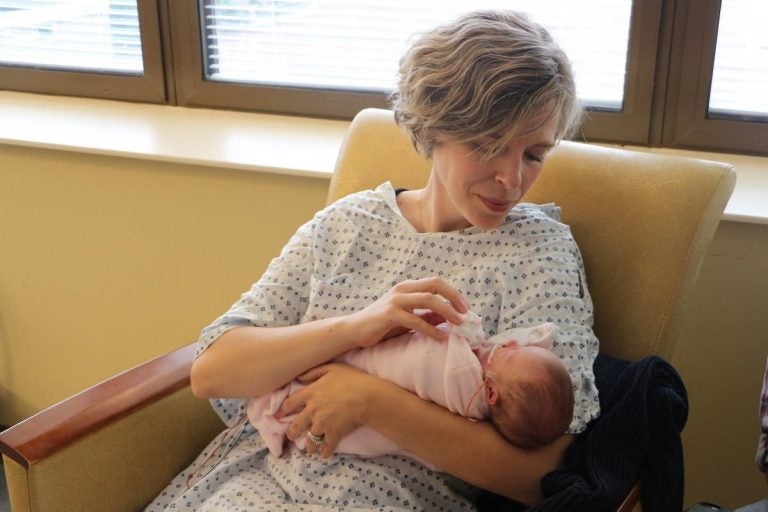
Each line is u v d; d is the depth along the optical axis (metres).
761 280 1.72
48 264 2.27
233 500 1.31
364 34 2.12
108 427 1.35
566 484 1.17
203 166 2.02
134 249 2.18
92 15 2.32
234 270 2.11
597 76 1.97
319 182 1.95
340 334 1.31
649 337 1.41
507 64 1.20
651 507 1.23
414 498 1.29
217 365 1.36
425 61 1.26
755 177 1.80
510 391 1.19
